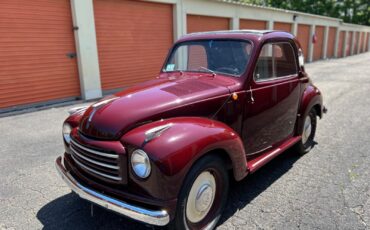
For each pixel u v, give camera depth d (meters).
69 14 8.28
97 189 2.46
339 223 2.80
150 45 10.62
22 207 3.16
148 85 3.29
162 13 10.78
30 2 7.46
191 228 2.53
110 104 2.75
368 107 7.54
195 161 2.39
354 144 4.88
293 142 4.03
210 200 2.67
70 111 3.25
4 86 7.34
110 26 9.27
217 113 2.98
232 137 2.68
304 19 20.67
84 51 8.55
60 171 2.85
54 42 8.09
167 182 2.20
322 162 4.19
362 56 30.38
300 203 3.15
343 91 9.87
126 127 2.44
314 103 4.37
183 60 3.85
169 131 2.37
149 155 2.19
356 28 32.25
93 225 2.85
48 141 5.19
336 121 6.27
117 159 2.33
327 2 33.38
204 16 12.49
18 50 7.43
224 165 2.73
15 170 4.05
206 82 3.22
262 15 16.02
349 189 3.42
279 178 3.73
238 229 2.74
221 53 3.49
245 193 3.38
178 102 2.73
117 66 9.74
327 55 26.58
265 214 2.97
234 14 13.88
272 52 3.52
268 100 3.49
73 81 8.69
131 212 2.22
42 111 7.37
